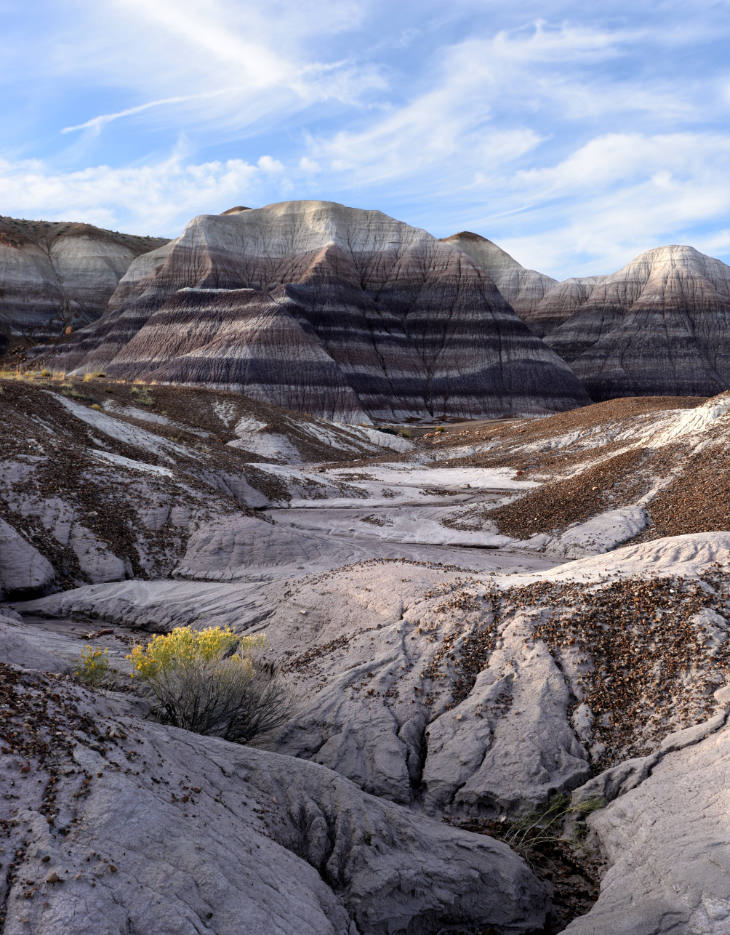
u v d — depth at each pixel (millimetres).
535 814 7340
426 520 30844
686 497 25766
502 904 5836
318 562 19234
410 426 91562
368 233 129375
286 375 86688
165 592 16172
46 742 5133
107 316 120250
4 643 9523
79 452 23172
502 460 47688
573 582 10617
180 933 4113
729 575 9867
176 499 21422
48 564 17578
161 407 56594
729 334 133000
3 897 3988
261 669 11516
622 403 55469
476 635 10070
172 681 8656
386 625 11188
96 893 4102
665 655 8695
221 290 99375
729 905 5012
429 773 8125
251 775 6383
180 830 4848
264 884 4805
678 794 6508
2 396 33469
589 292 151250
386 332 114500
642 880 5719
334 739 8773
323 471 47656
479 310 117875
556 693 8664
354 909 5359
